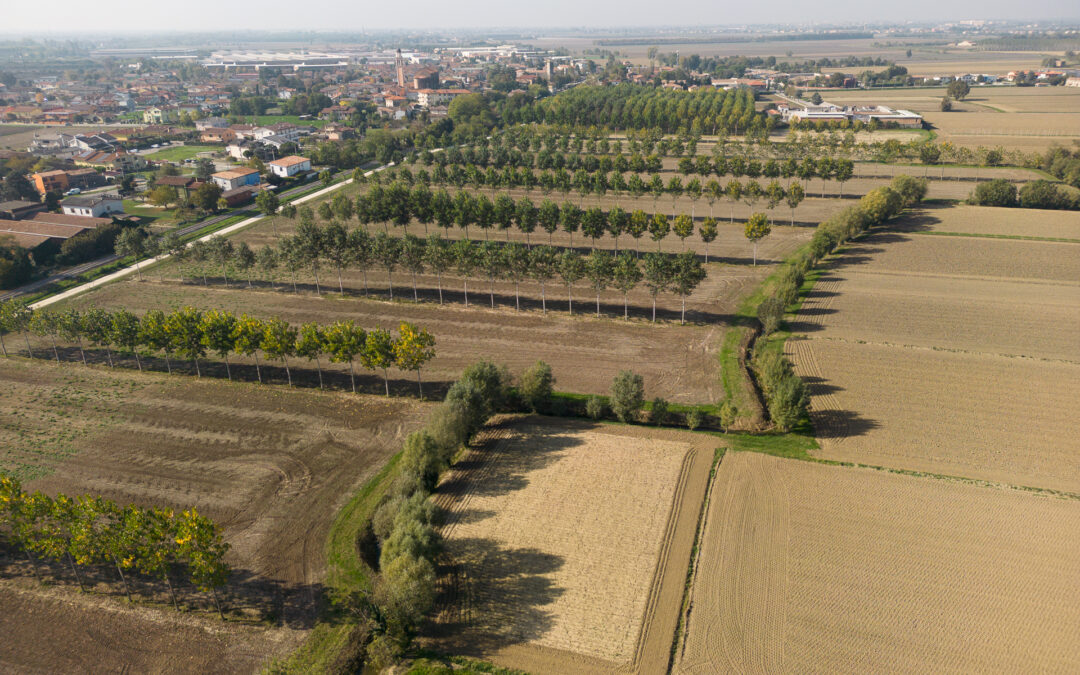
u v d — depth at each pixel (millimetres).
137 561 67500
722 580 70500
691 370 118500
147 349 132250
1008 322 131250
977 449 91750
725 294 152250
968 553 73000
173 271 174875
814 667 60188
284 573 73688
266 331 110125
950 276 156000
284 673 60406
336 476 89938
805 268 159250
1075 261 161250
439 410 91438
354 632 65938
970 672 59219
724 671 60156
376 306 149875
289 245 162750
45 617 69000
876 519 78688
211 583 67125
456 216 189000
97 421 104688
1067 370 111875
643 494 84688
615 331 134625
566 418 104312
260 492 86875
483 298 153625
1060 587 68188
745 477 87438
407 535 71000
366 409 107188
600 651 62719
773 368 107438
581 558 74312
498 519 80938
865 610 66125
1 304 132875
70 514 69750
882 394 106938
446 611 68062
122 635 66562
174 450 96562
